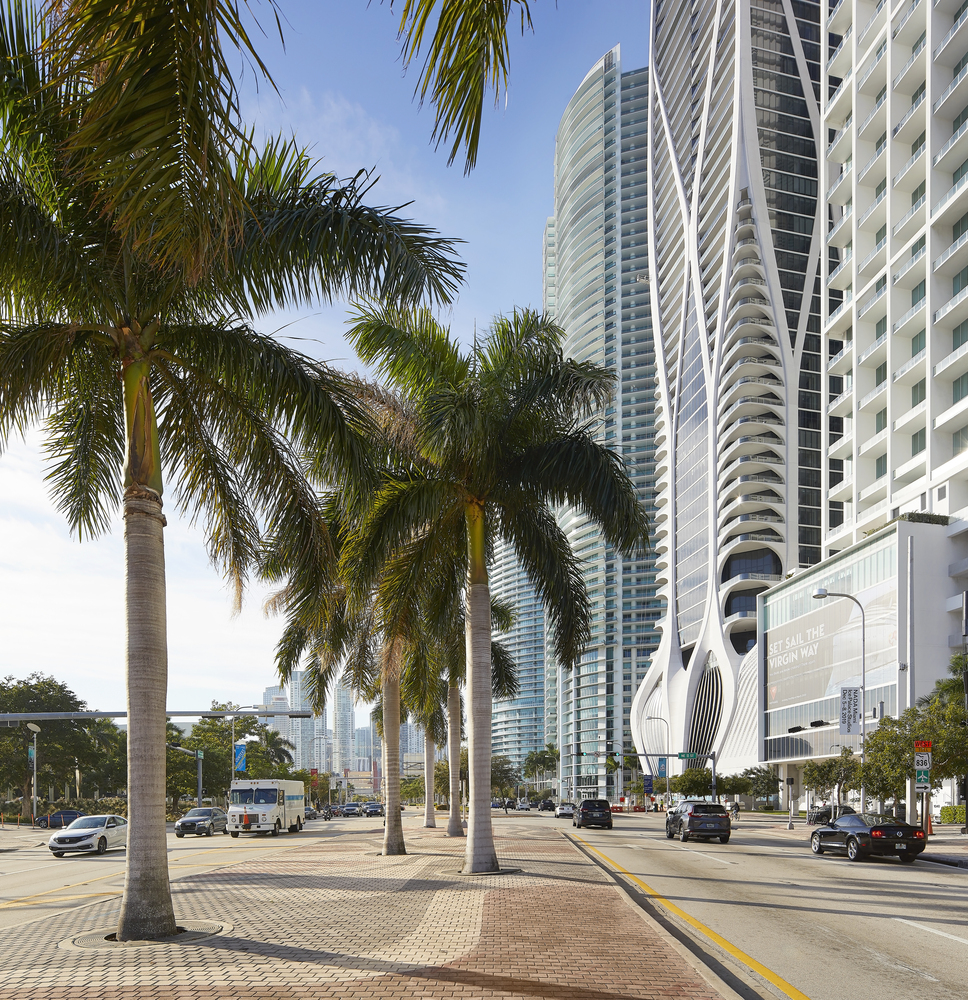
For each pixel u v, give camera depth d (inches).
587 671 7347.4
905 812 1710.1
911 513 2576.3
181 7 154.7
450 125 182.9
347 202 417.7
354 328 667.4
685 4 5964.6
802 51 5300.2
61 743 3095.5
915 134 2962.6
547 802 4879.4
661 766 5570.9
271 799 1749.5
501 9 183.0
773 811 3764.8
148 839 395.2
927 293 2650.1
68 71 162.1
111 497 513.0
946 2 2669.8
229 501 498.3
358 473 442.6
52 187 370.0
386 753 964.6
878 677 2711.6
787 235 5093.5
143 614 404.2
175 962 332.2
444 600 748.0
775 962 371.9
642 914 455.2
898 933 449.7
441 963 327.9
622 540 686.5
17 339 403.2
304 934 394.3
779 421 5022.1
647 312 7760.8
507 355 699.4
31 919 516.4
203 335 432.5
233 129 164.6
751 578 4940.9
